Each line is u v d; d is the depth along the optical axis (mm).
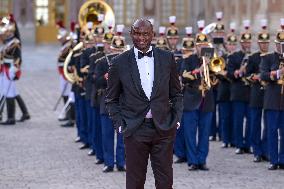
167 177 15914
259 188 20969
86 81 26891
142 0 70875
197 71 23578
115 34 25016
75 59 28609
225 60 27719
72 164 24812
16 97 35500
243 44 26969
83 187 21156
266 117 23938
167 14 71000
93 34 26500
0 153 26812
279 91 23531
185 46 24031
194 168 23766
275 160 23812
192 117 23688
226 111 28422
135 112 15758
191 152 23750
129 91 15781
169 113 16016
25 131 32531
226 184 21531
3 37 34719
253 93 25266
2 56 34625
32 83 53438
